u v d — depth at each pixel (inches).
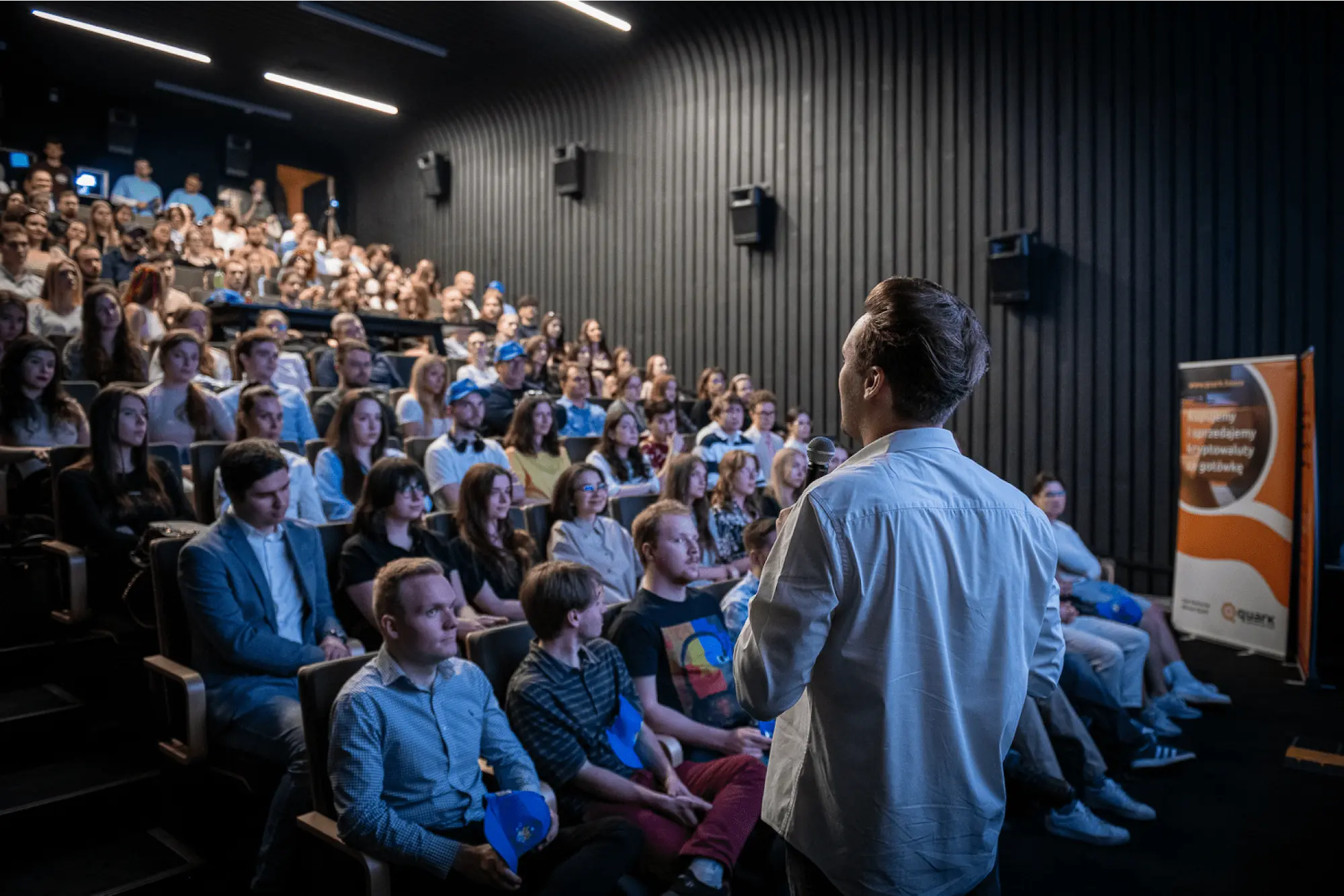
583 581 85.6
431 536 118.2
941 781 43.4
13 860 92.4
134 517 118.8
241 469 97.5
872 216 289.4
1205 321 227.9
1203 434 202.1
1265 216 219.5
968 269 268.5
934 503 44.1
